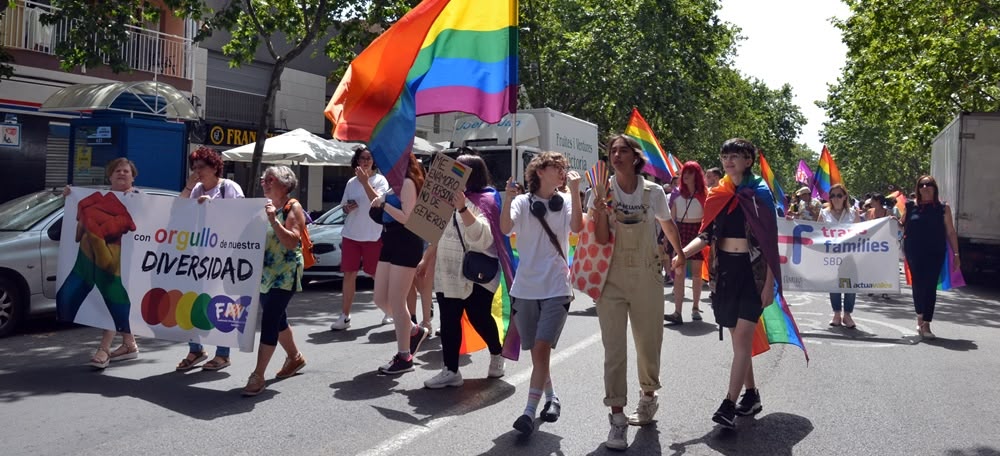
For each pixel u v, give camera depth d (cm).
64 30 1878
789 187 10475
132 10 1620
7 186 1788
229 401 599
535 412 526
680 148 3928
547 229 532
